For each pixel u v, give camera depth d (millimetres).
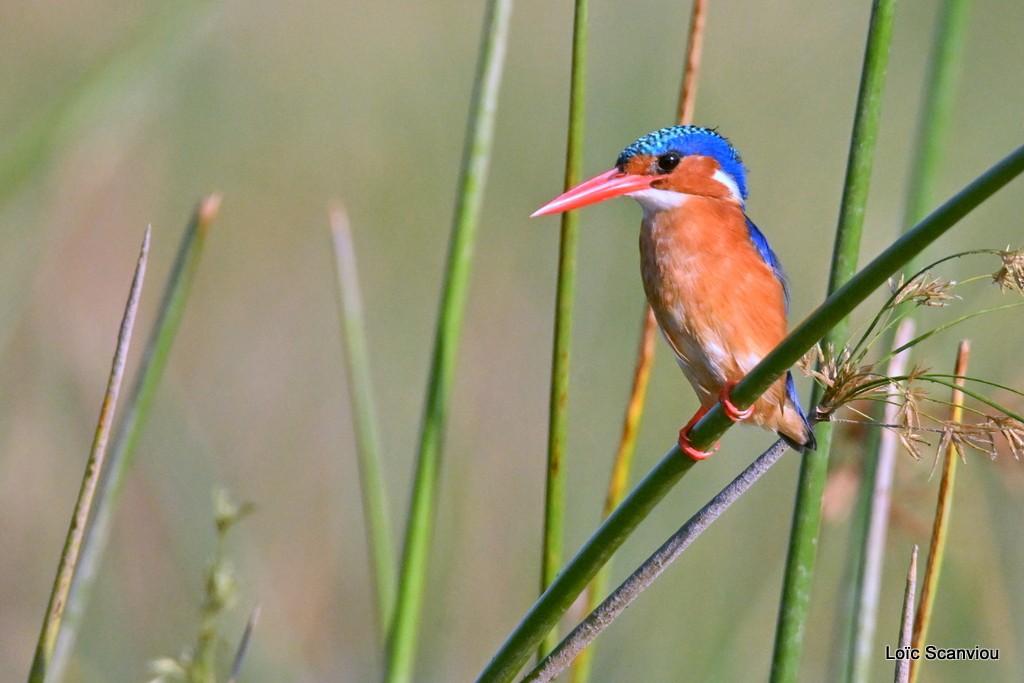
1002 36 13367
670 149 7207
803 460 5766
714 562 10242
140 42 9500
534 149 13469
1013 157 3896
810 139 13289
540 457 11922
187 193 14133
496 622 11141
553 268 12977
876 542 6422
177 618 10461
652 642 9805
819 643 10148
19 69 13719
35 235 10000
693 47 7102
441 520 10625
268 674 9773
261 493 12336
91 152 10266
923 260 6566
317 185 14328
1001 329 9977
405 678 6324
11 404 11859
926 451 7785
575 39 6039
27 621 11445
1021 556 9367
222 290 13883
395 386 12914
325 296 13812
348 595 11812
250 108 14500
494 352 12523
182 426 10641
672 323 7027
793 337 4590
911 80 14070
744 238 7129
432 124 14609
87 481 5477
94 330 13109
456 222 6426
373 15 14883
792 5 13656
